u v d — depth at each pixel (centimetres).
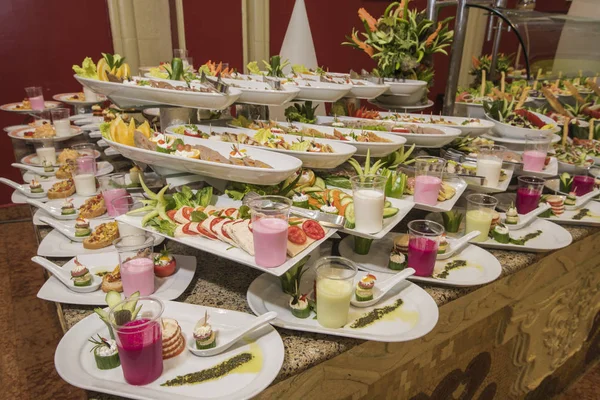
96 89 151
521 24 205
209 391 82
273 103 162
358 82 216
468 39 559
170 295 110
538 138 202
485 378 174
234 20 411
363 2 479
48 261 119
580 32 224
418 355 132
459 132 182
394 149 159
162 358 87
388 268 126
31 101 274
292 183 132
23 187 176
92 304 107
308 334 101
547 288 176
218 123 178
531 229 159
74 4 341
